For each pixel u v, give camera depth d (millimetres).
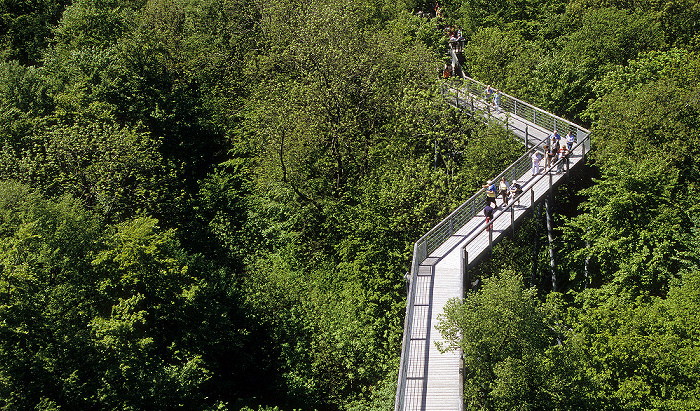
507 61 45500
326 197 37812
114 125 36000
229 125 47812
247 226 39688
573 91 42219
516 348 20438
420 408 21156
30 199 28141
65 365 24188
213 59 50969
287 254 36719
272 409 27297
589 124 42156
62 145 33531
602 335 22375
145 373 24797
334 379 29125
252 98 45844
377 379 28125
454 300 22250
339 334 28656
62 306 25531
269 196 40844
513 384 19406
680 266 28797
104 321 24281
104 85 40469
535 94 42625
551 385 19781
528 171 34625
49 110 39312
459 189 33625
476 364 20797
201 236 38844
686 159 33281
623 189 30188
